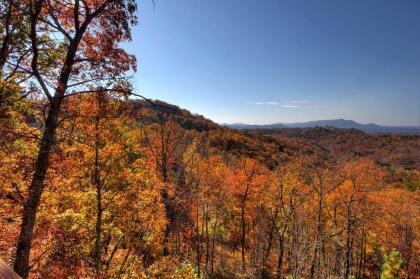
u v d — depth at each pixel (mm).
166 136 20078
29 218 7867
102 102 9312
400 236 31578
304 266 29344
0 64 9812
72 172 11812
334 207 32156
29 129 10164
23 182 9922
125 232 13641
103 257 13297
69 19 8883
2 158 9328
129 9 8523
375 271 39281
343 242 30891
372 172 34219
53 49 10023
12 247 9992
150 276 15070
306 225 28859
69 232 11219
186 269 16453
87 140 11453
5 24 9273
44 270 10188
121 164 12805
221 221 38750
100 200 12133
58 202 12211
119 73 9078
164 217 15305
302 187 30125
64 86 8109
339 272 32344
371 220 31906
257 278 30562
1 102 8961
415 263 31406
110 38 9055
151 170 15680
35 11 8320
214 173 34281
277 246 36469
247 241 41688
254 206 36625
